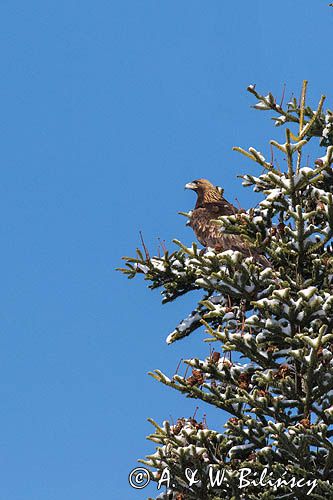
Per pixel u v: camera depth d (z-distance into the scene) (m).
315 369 15.90
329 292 16.80
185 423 17.56
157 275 19.50
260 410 16.80
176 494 17.73
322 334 15.19
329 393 16.27
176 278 19.47
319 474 16.27
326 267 17.06
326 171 17.95
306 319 15.91
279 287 16.67
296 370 16.80
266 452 16.39
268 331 16.28
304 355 15.60
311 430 15.65
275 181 16.64
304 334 15.78
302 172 16.47
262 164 16.95
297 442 16.08
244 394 16.53
